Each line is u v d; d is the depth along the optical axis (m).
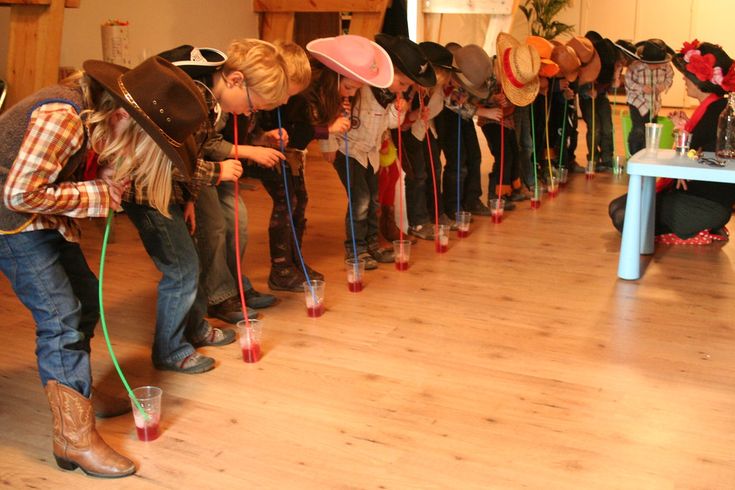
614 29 11.86
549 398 2.76
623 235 3.99
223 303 3.46
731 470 2.33
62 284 2.23
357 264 3.81
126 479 2.30
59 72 5.10
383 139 4.31
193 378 2.93
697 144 4.45
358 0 6.67
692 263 4.30
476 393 2.80
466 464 2.36
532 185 5.99
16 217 2.10
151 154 2.11
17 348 3.22
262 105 2.83
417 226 4.80
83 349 2.34
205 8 6.76
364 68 3.54
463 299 3.74
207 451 2.44
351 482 2.27
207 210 3.22
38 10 4.75
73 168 2.11
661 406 2.70
